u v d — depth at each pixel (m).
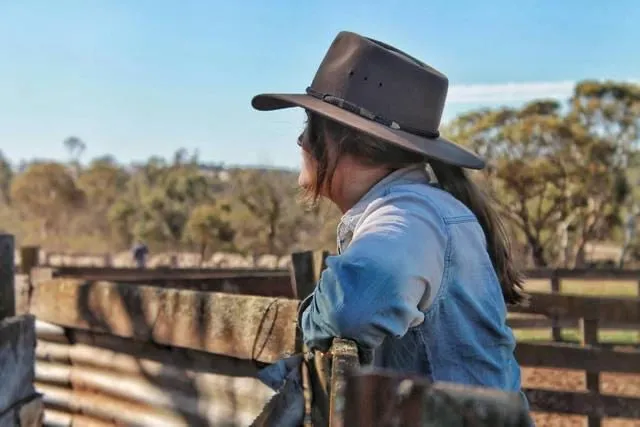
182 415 3.06
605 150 32.44
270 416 1.64
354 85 1.46
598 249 43.72
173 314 3.07
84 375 3.52
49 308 3.64
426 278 1.28
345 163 1.48
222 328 2.88
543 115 32.91
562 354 4.67
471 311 1.34
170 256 29.17
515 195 31.86
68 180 59.66
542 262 32.16
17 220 60.41
